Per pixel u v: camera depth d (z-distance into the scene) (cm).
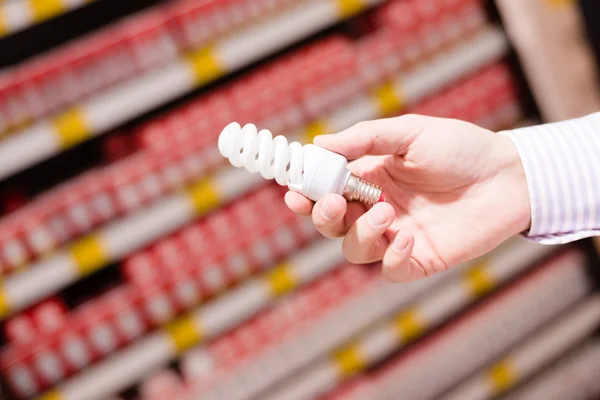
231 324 220
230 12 209
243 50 207
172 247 211
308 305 229
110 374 207
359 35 253
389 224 101
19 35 229
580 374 268
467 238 116
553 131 117
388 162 120
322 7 214
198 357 223
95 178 203
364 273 240
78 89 197
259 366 221
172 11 204
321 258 225
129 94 199
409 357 247
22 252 197
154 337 213
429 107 237
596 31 275
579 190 113
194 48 207
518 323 259
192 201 207
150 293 210
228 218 216
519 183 115
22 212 204
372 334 240
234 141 95
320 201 100
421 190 120
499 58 246
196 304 218
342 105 222
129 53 200
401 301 240
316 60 219
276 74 216
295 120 217
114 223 205
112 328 208
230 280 220
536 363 260
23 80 191
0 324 218
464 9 235
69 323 203
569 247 271
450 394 250
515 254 257
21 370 200
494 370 255
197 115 209
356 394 232
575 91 287
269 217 220
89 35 240
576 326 265
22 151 191
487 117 244
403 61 229
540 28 246
